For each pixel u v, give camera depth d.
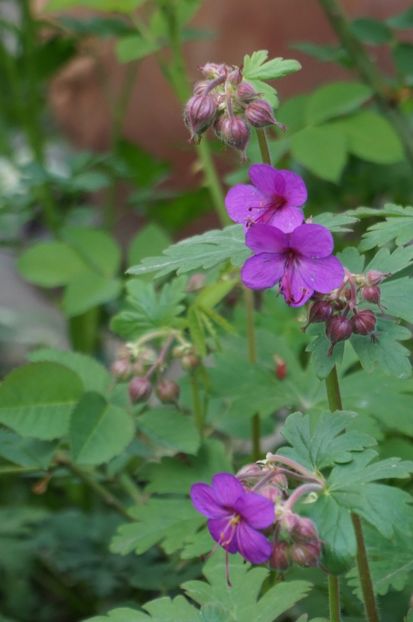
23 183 0.99
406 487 0.78
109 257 0.93
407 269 0.69
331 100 0.90
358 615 0.76
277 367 0.80
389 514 0.62
